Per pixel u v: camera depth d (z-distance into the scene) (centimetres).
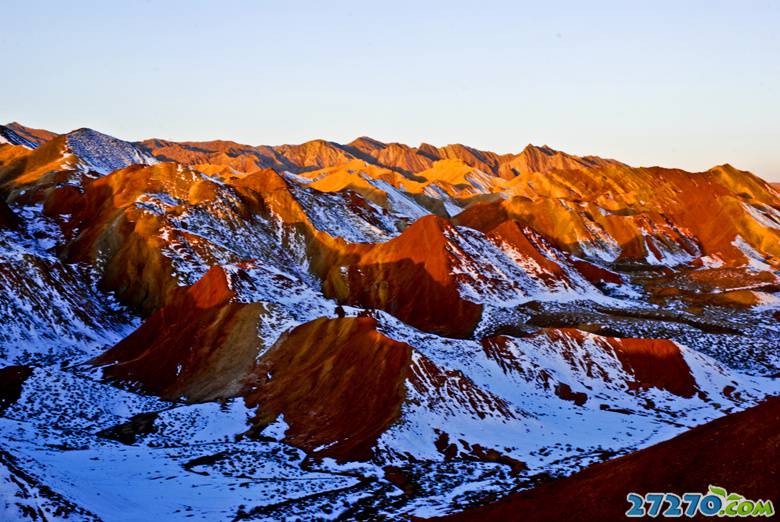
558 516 3409
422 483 4969
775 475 2975
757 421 3256
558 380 7400
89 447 5584
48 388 6819
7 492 3859
